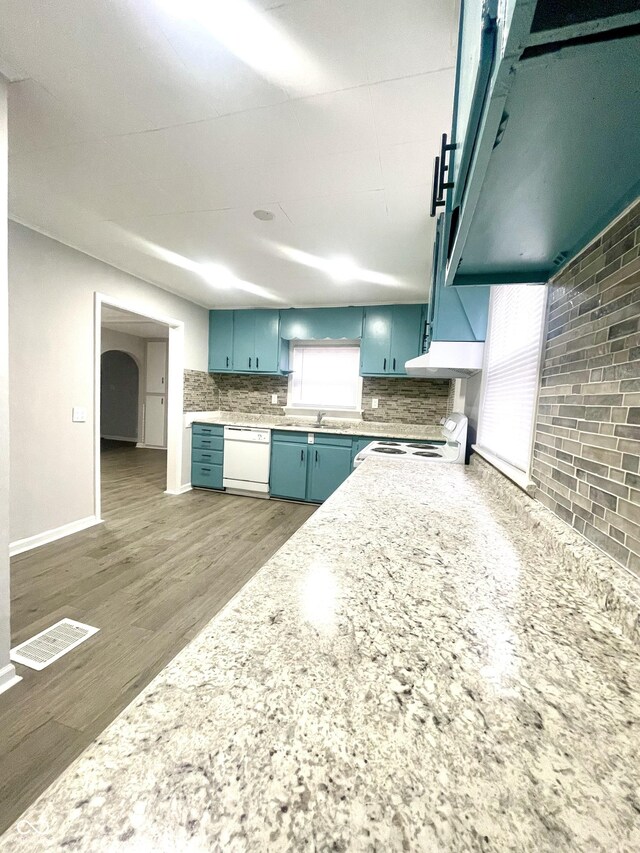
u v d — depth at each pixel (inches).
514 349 66.1
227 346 179.5
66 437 110.6
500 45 15.8
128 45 43.9
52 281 103.3
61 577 89.4
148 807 11.5
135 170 69.8
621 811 12.1
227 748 13.6
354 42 42.4
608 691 17.5
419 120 54.3
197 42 43.2
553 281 44.2
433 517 45.1
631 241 28.4
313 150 62.1
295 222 88.2
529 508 43.6
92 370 117.0
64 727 50.3
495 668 18.8
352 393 177.3
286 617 22.7
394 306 155.9
